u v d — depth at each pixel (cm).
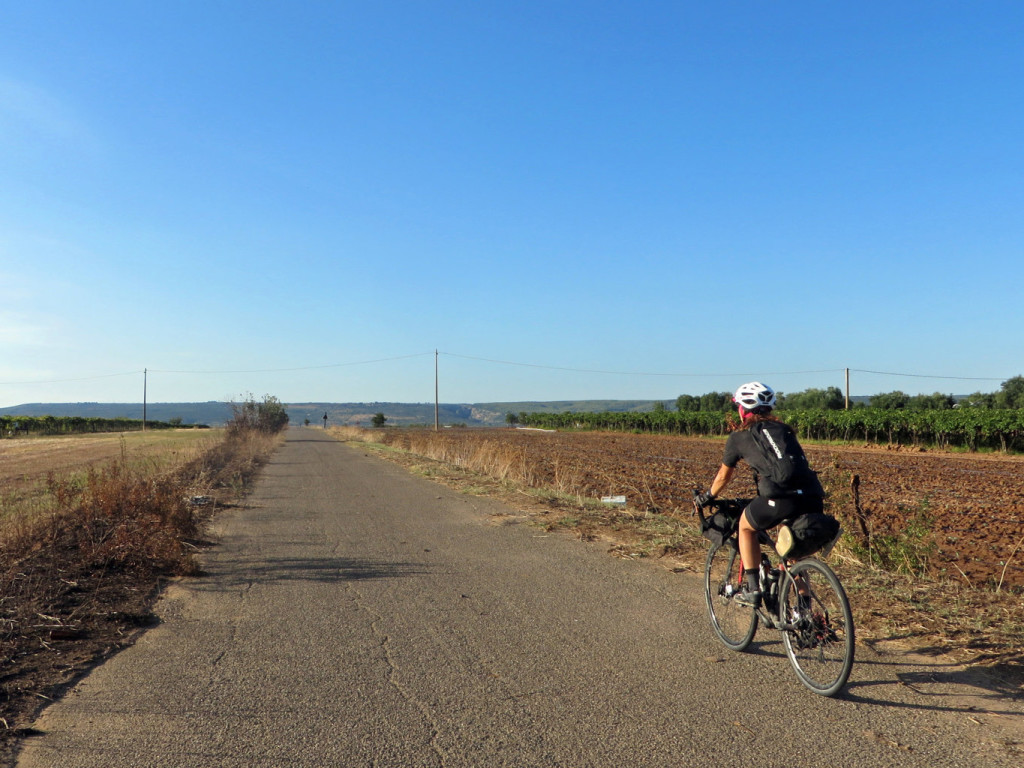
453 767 364
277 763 369
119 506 1125
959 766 361
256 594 729
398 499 1522
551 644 560
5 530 975
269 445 3822
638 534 1039
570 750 381
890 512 1337
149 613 659
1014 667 491
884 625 580
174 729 410
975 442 3659
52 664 520
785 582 497
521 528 1120
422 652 543
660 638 574
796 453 493
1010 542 1052
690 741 391
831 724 411
